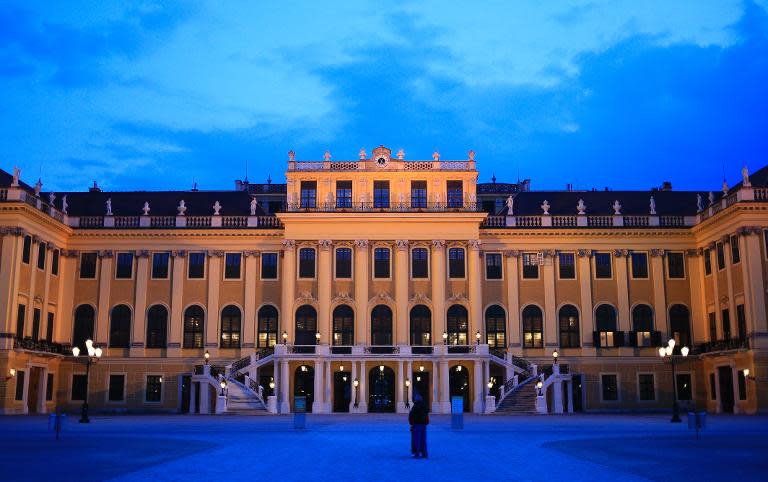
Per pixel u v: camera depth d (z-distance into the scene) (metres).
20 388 57.25
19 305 57.41
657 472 18.91
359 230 63.75
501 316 64.94
